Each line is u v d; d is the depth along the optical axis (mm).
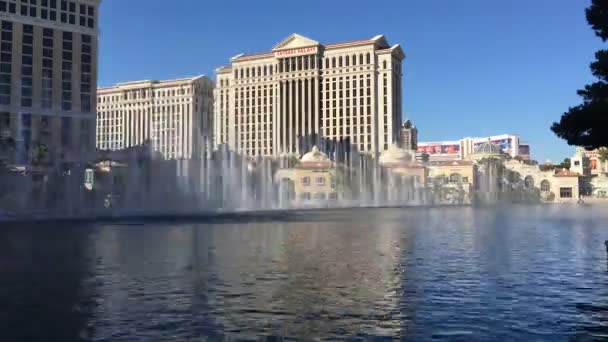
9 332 13297
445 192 177000
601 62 27609
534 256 27281
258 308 15789
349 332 13406
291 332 13398
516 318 14727
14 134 143875
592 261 25516
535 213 86375
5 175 86562
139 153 96062
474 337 12969
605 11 27719
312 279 20422
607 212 90938
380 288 18781
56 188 91375
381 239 36938
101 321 14344
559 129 28234
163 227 48781
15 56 145625
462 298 17172
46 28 151500
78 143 155000
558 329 13648
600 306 16094
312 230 45562
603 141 27844
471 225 53219
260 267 23375
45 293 17797
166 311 15414
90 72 159375
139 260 25547
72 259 26000
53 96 151250
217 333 13305
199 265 23969
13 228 47062
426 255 27609
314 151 164250
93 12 160750
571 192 197000
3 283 19484
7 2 144625
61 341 12617
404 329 13656
